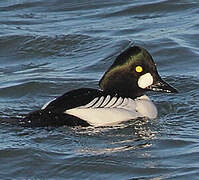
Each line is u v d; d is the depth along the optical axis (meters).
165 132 20.72
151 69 22.14
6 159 19.05
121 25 31.33
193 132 20.78
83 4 34.34
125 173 18.33
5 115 22.44
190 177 17.88
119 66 22.03
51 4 34.59
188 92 24.50
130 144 19.80
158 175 18.11
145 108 21.58
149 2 33.53
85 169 18.56
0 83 25.58
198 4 33.03
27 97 24.47
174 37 29.20
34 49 29.25
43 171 18.58
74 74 26.48
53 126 20.30
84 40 29.61
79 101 20.84
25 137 19.89
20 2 34.81
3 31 30.91
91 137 20.06
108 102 21.03
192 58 27.44
